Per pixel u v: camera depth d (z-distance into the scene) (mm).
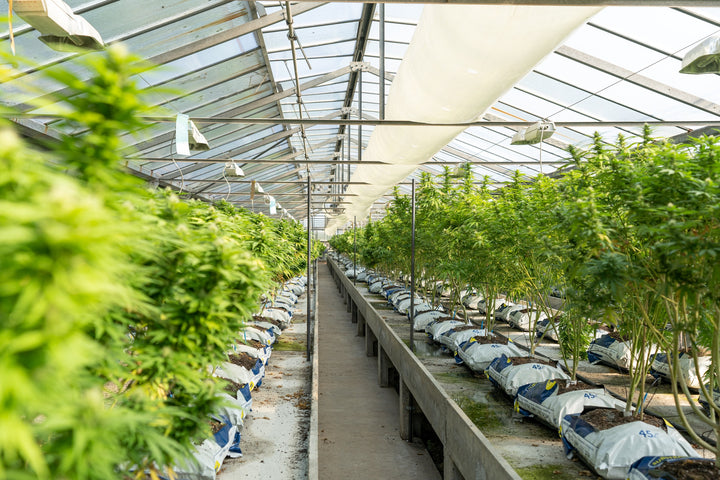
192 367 2254
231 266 2139
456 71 3283
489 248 6156
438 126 5027
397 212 11641
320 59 9125
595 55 5957
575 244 3355
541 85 7180
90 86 1421
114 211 1577
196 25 5961
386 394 8898
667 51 5395
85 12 4898
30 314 905
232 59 7336
